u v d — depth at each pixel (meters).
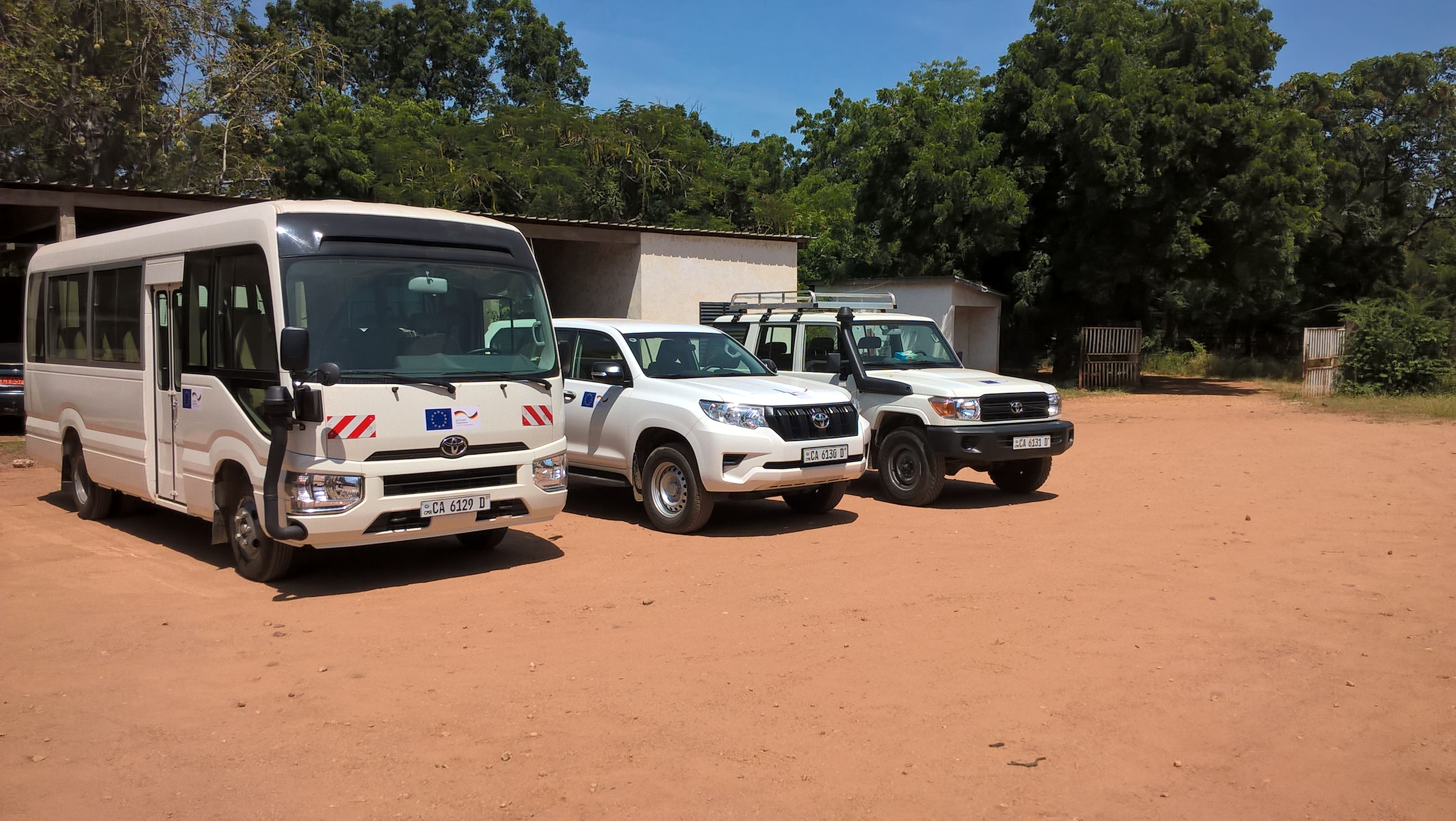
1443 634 6.23
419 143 32.53
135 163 28.17
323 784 4.18
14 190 13.71
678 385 9.57
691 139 34.94
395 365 7.26
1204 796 4.09
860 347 11.71
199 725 4.82
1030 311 32.12
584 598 7.06
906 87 32.38
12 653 5.89
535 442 7.91
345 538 7.00
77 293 9.95
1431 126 36.00
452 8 48.34
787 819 3.87
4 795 4.11
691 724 4.78
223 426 7.60
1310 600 6.99
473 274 7.82
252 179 29.17
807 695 5.16
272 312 7.05
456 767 4.32
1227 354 39.06
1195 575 7.70
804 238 22.30
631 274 20.28
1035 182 29.38
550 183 30.48
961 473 13.43
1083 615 6.60
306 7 45.97
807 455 9.21
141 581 7.64
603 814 3.90
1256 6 30.73
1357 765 4.39
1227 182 26.89
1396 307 26.34
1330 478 12.69
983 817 3.89
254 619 6.57
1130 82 26.84
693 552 8.55
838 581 7.51
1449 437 17.05
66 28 26.27
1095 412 22.77
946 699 5.10
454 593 7.22
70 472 10.48
